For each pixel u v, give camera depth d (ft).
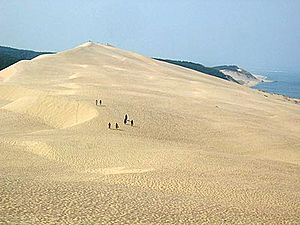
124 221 65.92
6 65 614.34
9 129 181.06
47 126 194.18
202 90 343.67
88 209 70.85
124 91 267.80
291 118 261.85
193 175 104.73
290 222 72.54
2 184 82.79
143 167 113.60
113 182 96.73
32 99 221.25
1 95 269.23
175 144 154.30
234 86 453.99
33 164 121.19
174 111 219.61
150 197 83.15
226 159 128.47
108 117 185.47
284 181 106.93
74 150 135.23
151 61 509.35
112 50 530.27
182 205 78.28
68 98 215.92
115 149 137.18
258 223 70.28
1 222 60.18
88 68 383.24
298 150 174.09
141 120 189.37
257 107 293.02
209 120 211.82
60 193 79.82
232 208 78.74
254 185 98.63
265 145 177.68
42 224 61.31
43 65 389.60
